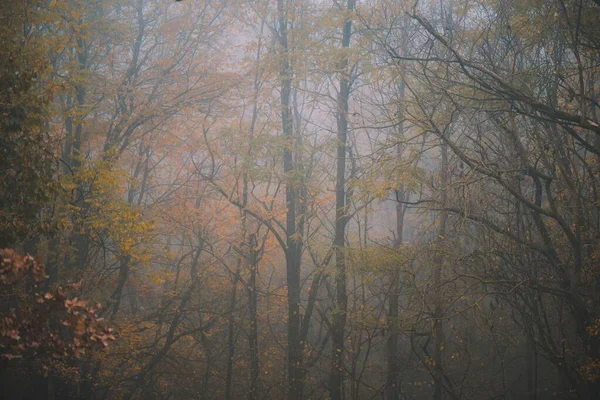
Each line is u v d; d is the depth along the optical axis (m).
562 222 11.52
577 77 13.70
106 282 17.58
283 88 17.67
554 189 14.40
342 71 16.02
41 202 10.24
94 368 15.96
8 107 9.27
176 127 18.95
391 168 13.49
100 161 13.05
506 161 14.18
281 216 18.09
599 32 11.55
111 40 18.75
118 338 15.82
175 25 18.64
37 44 11.62
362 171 15.99
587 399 12.03
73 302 6.07
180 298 18.03
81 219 13.20
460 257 12.88
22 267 5.80
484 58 12.67
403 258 14.04
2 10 11.17
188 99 18.06
